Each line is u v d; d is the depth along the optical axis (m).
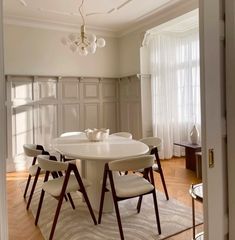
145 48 5.67
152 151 3.34
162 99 5.68
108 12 4.90
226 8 1.38
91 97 6.05
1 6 1.00
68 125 5.77
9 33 5.11
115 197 2.37
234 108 1.37
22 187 4.03
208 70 1.38
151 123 5.77
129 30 5.90
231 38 1.36
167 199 3.37
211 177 1.41
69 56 5.74
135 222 2.74
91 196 3.07
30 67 5.33
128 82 6.07
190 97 5.60
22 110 5.25
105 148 2.97
